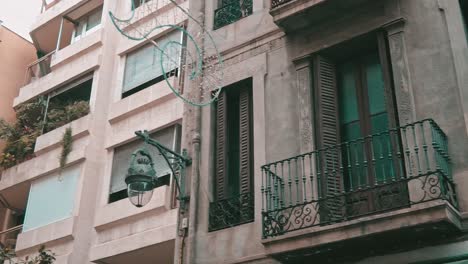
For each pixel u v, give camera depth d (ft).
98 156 55.21
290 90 35.19
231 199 34.68
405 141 28.30
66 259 49.83
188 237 34.91
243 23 39.50
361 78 33.94
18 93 73.10
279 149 33.94
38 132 62.13
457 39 30.17
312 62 35.19
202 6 42.83
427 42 30.86
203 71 39.75
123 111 54.85
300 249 28.68
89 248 51.11
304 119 33.55
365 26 33.22
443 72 29.73
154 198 46.68
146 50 57.67
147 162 34.30
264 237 30.37
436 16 31.24
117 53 60.08
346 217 28.17
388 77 31.30
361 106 33.17
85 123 56.44
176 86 51.57
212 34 40.75
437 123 28.84
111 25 62.75
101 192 53.01
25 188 61.21
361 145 31.99
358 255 28.78
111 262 49.06
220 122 37.52
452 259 26.05
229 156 36.96
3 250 51.24
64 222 52.03
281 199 31.60
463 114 28.25
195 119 38.34
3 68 72.74
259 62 37.32
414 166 28.17
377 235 26.86
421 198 27.20
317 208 30.40
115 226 49.42
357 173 31.35
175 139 49.78
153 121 51.93
